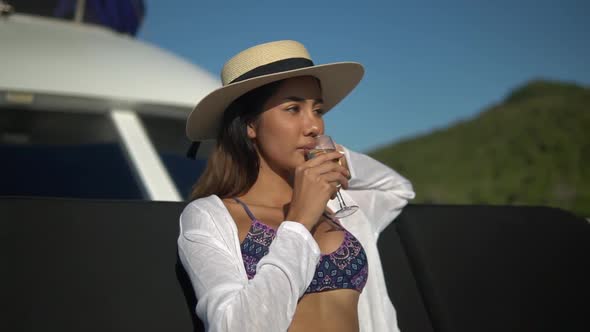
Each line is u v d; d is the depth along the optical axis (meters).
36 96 6.00
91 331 1.95
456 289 2.46
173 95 6.57
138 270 2.09
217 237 2.07
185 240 2.06
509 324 2.44
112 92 6.26
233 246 2.09
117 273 2.06
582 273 2.66
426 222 2.61
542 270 2.62
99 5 7.30
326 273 2.09
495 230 2.69
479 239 2.63
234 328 1.77
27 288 1.95
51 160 6.39
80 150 6.46
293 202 2.06
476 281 2.50
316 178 2.06
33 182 6.31
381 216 2.54
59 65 6.26
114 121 6.23
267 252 2.09
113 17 7.45
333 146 2.15
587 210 26.58
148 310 2.04
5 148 6.24
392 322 2.30
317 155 2.12
